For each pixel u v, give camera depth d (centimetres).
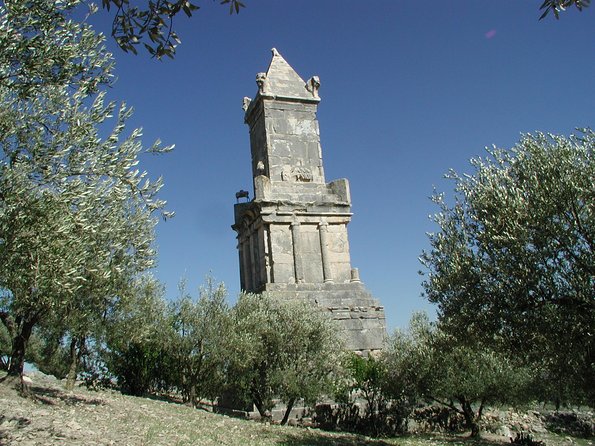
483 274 1355
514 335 1336
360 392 2739
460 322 1420
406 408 2736
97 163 1070
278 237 2970
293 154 3173
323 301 2836
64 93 1080
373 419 2592
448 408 2966
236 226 3353
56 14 970
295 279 2934
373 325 2859
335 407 2577
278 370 2298
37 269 955
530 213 1289
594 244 1243
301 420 2533
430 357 2655
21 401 1535
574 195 1256
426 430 2836
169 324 2667
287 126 3209
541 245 1280
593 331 1229
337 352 2466
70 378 2236
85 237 1152
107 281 1568
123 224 1466
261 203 2973
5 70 954
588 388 1295
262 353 2394
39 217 966
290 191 3094
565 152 1298
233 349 2395
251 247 3158
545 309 1262
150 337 2581
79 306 1805
